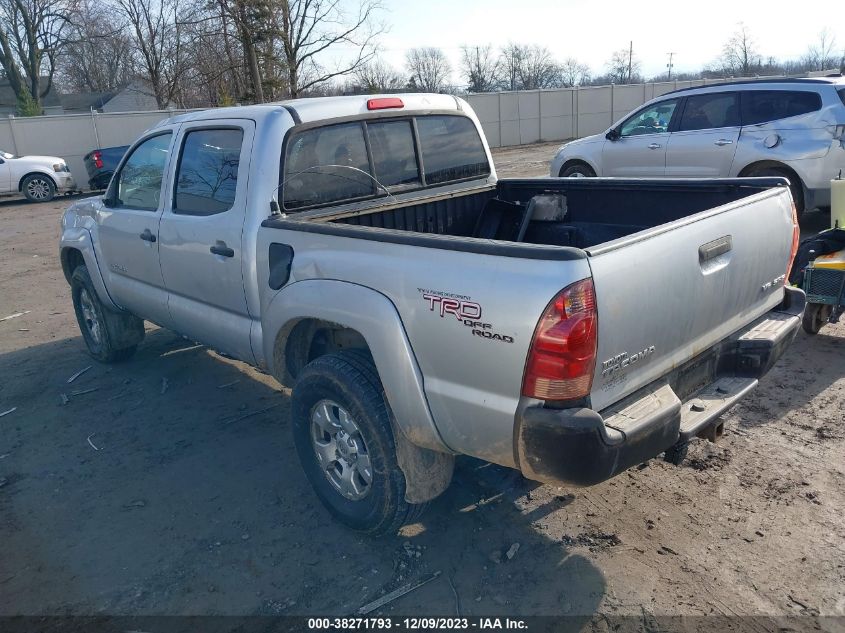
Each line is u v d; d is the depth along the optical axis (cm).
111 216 519
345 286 315
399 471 315
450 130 471
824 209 867
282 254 355
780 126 841
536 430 253
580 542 332
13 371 605
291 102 404
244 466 424
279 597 311
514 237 490
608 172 1044
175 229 436
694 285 291
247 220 378
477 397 271
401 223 444
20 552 354
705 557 317
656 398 282
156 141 474
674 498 361
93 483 415
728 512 347
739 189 389
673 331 288
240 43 2220
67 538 363
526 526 347
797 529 332
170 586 321
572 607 293
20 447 466
